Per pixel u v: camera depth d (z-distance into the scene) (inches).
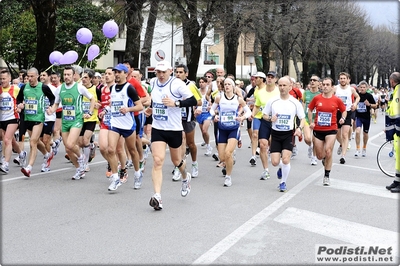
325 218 283.9
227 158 371.2
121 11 948.6
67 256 211.6
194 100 293.7
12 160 492.4
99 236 241.1
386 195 352.5
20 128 410.3
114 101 337.1
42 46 693.3
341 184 391.5
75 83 382.6
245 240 239.1
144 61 1010.1
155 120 297.6
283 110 351.9
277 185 384.8
